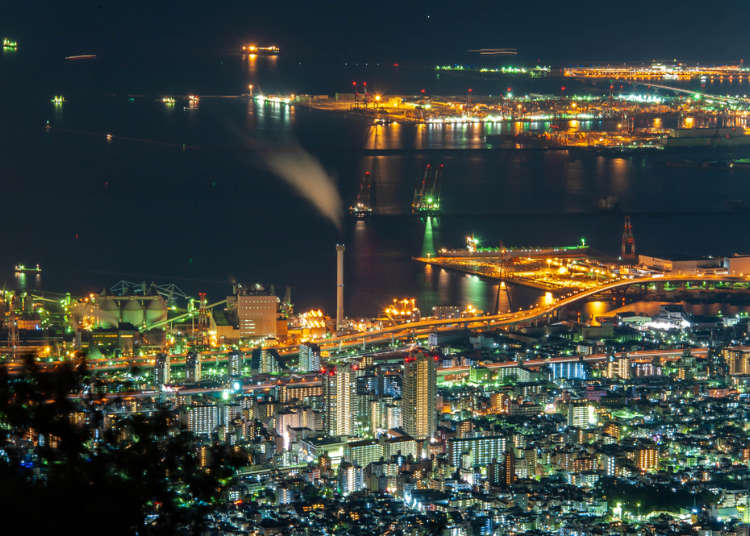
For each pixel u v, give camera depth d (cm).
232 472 6594
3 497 5328
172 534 6125
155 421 6378
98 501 5681
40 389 6084
